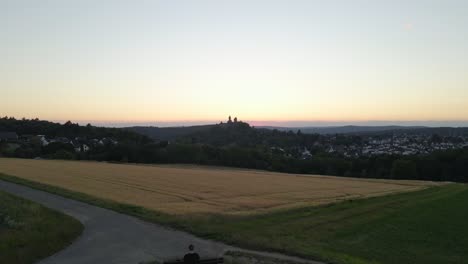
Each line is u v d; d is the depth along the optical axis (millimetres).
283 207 28562
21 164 71750
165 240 16516
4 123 167125
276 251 15438
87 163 82812
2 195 25859
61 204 25859
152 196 34812
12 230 16453
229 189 44281
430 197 39156
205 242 16422
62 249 14938
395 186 54719
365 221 23859
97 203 26078
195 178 57469
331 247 17328
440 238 20703
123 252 14609
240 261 13680
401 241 19750
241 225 20344
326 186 52531
